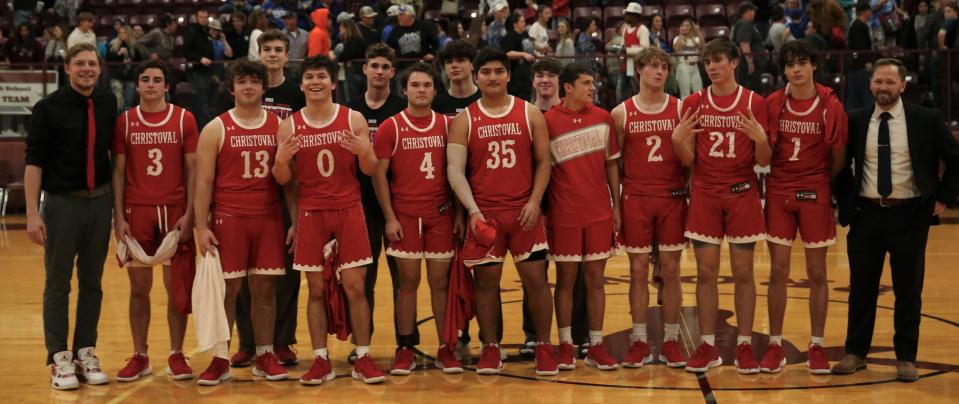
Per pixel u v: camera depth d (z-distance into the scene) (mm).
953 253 8711
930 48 11992
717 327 5973
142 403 4398
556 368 4824
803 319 6109
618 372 4863
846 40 11492
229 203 4699
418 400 4395
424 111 4812
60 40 12719
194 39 10719
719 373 4816
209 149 4668
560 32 11398
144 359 4902
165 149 4777
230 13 11961
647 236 4918
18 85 11719
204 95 10766
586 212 4805
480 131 4727
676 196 4887
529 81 9398
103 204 4820
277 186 4797
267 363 4820
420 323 6191
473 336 5906
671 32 13797
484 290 4816
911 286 4633
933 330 5715
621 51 10914
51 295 4766
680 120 4832
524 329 5285
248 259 4766
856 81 10859
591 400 4352
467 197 4676
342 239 4703
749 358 4785
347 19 10406
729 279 7766
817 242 4742
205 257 4645
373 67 5094
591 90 4812
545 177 4762
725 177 4766
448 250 4832
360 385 4680
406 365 4883
